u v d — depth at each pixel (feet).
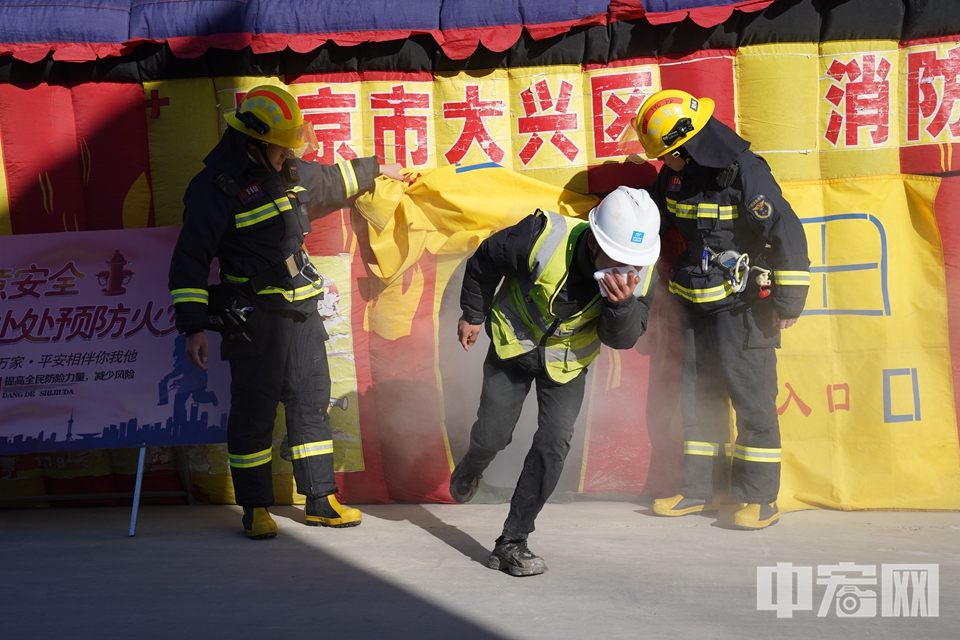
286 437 13.65
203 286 11.16
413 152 13.57
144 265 13.24
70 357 13.00
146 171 13.73
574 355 10.00
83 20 13.23
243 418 11.85
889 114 12.82
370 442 13.78
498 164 13.51
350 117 13.51
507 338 10.12
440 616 9.00
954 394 12.91
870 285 12.96
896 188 12.92
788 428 13.26
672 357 13.30
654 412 13.39
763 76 12.91
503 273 10.08
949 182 12.72
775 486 12.10
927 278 12.95
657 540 11.64
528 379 10.46
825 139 13.00
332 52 13.35
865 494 13.10
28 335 13.08
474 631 8.60
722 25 12.83
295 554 11.23
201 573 10.48
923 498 12.96
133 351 13.02
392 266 13.38
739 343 11.99
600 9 12.93
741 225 11.77
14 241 13.33
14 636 8.61
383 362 13.66
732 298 11.91
